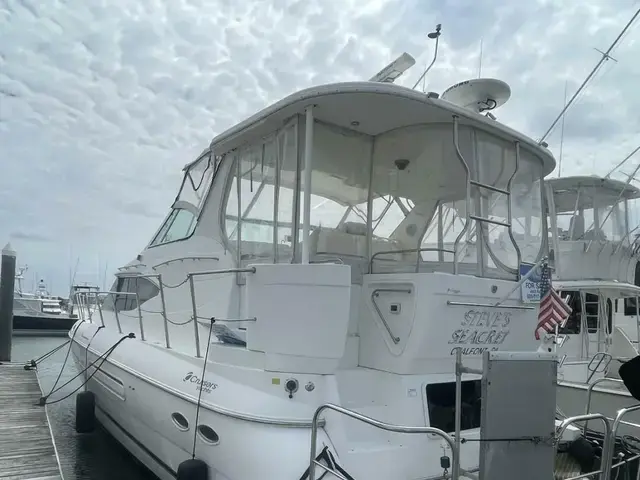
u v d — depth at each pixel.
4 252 13.67
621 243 11.39
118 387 5.89
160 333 5.82
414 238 4.75
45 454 5.78
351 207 4.61
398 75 4.95
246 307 4.16
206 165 5.77
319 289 3.66
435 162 4.64
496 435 3.00
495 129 4.45
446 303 3.89
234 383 3.92
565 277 11.04
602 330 10.58
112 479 5.93
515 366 3.09
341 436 3.63
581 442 4.86
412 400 3.89
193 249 5.48
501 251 4.56
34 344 21.16
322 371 3.72
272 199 4.41
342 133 4.57
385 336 4.14
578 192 11.39
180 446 4.36
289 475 3.37
